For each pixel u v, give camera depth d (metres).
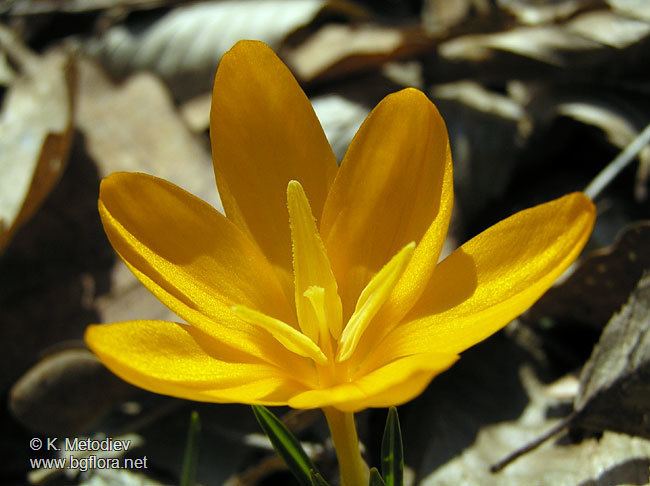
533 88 0.16
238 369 0.08
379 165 0.09
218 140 0.09
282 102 0.09
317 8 0.18
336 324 0.08
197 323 0.08
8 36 0.19
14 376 0.13
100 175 0.15
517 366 0.12
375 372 0.07
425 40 0.17
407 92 0.08
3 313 0.14
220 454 0.12
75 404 0.12
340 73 0.17
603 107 0.15
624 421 0.10
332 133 0.16
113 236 0.08
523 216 0.08
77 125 0.16
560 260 0.07
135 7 0.19
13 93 0.17
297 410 0.11
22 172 0.15
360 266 0.09
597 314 0.12
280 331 0.08
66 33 0.20
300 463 0.09
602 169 0.15
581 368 0.12
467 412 0.12
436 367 0.06
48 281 0.14
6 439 0.12
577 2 0.17
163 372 0.07
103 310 0.13
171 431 0.12
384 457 0.08
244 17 0.18
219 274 0.08
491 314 0.07
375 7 0.20
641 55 0.15
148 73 0.17
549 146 0.15
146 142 0.16
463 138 0.15
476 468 0.11
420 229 0.09
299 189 0.08
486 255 0.08
